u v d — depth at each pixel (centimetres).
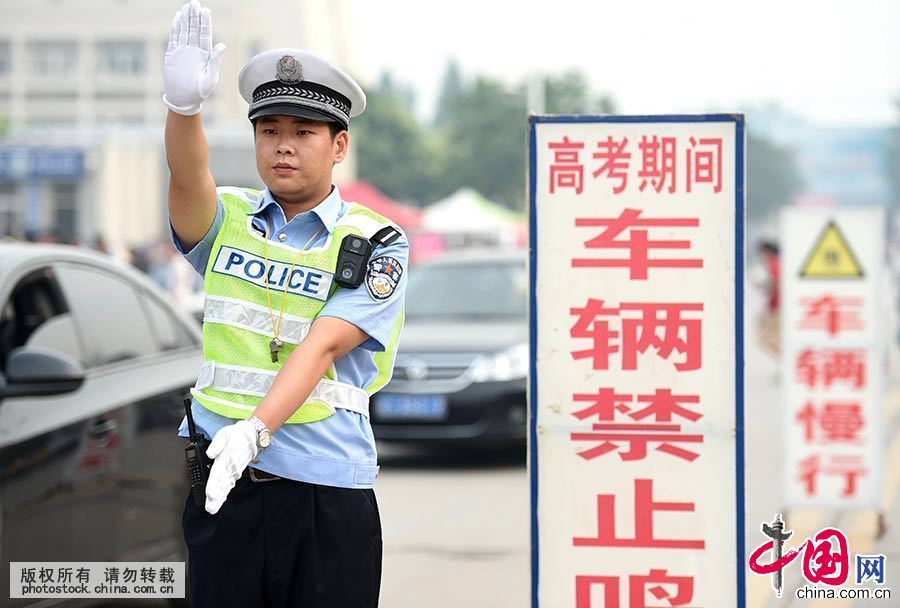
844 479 1044
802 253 1040
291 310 441
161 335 820
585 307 560
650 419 557
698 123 556
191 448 439
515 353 1456
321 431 441
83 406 704
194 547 441
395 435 1445
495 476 1407
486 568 966
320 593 438
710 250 555
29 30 9044
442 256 1700
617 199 559
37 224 4591
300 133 444
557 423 560
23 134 4666
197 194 446
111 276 799
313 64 441
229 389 438
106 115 9019
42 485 659
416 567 970
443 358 1446
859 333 1038
